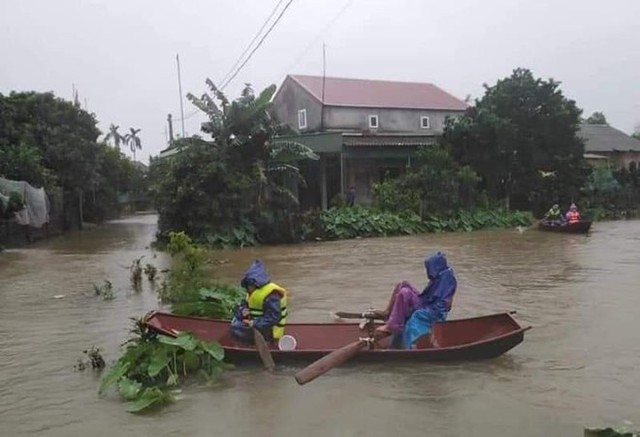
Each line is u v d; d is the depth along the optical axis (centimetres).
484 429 532
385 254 1911
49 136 3250
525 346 785
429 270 761
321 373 624
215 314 925
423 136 3422
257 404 597
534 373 677
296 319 984
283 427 542
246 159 2425
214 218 2277
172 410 586
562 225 2616
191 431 537
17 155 2766
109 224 4081
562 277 1349
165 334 699
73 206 3416
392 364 695
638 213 3731
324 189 3122
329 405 592
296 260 1795
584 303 1056
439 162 2941
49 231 2897
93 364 732
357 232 2589
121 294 1223
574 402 593
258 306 731
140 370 661
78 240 2702
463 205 2959
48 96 3341
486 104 3297
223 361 702
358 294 1199
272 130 2452
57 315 1038
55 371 723
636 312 980
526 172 3303
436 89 4141
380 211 2775
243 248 2223
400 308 741
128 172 5100
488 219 2942
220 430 538
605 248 1945
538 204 3381
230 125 2397
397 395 614
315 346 779
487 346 702
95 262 1812
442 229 2795
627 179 3934
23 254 2098
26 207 2439
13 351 814
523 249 1959
